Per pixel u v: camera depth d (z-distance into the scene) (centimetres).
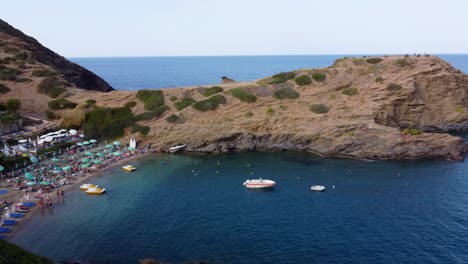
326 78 11569
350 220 5791
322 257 4766
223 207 6378
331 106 10556
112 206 6394
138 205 6450
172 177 7925
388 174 7881
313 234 5369
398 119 10912
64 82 13312
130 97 12006
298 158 9162
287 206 6381
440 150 8981
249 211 6200
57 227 5588
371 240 5166
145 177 7912
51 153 8900
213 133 9931
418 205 6294
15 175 7538
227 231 5500
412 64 11800
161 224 5731
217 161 9038
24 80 12975
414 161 8738
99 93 12825
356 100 10775
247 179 7775
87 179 7725
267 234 5391
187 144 9888
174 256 4816
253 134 9925
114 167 8550
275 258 4756
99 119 10881
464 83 12181
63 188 7181
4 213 5931
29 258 3916
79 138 10319
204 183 7562
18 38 16312
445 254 4791
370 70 11656
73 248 5009
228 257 4791
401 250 4900
